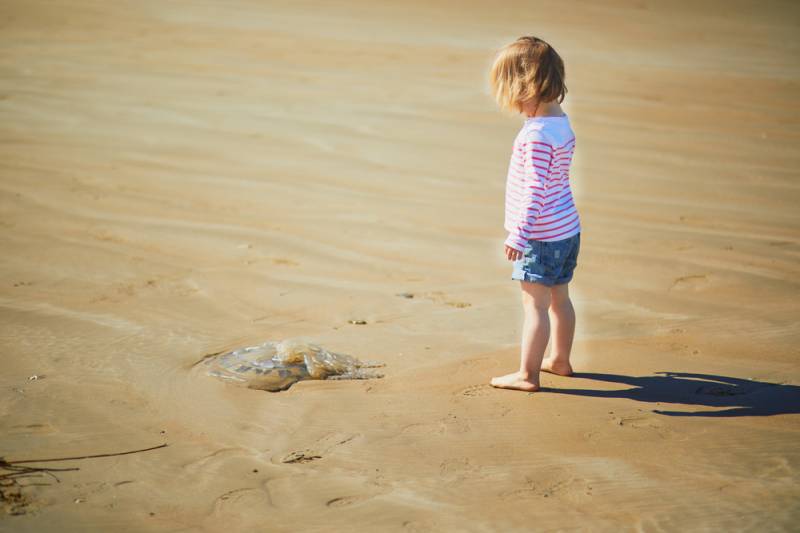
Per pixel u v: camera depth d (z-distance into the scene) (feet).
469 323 17.33
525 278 13.97
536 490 11.14
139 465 11.62
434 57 53.62
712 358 15.62
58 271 19.80
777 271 20.52
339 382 14.46
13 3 67.31
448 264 21.04
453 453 12.12
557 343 14.79
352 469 11.64
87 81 42.91
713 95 43.68
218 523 10.27
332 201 26.17
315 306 18.13
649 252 21.97
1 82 41.81
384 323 17.26
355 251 21.84
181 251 21.48
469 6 77.51
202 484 11.18
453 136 34.76
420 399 13.87
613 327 17.16
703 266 20.88
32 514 10.36
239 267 20.44
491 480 11.39
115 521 10.27
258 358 15.08
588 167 30.53
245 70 47.37
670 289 19.38
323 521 10.32
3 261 20.30
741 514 10.50
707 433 12.70
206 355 15.49
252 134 34.09
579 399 13.91
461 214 25.20
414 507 10.68
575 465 11.79
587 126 36.70
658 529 10.19
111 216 24.07
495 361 15.47
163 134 33.65
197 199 25.96
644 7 79.25
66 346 15.72
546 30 66.59
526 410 13.51
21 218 23.56
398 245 22.36
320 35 60.13
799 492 11.00
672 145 33.81
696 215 25.27
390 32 62.90
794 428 12.83
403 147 32.89
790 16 75.31
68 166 28.91
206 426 12.84
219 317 17.38
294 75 46.55
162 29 60.08
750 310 18.04
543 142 13.37
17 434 12.41
